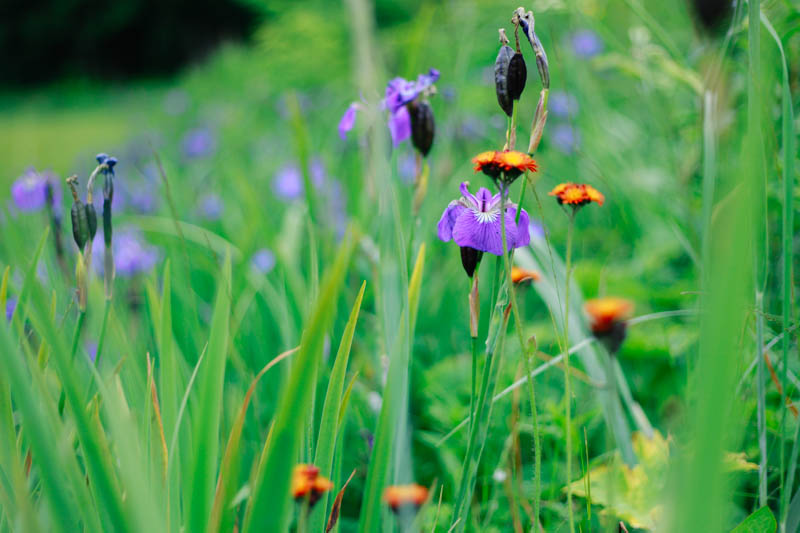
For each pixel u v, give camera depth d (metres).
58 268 1.37
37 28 16.67
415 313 1.24
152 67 16.72
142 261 1.67
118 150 4.11
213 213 2.63
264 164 3.24
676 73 1.64
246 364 1.41
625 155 2.24
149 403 1.17
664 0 2.48
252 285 1.55
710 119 1.34
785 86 1.19
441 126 1.86
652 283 1.77
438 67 2.58
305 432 1.18
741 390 1.26
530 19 1.15
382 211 1.26
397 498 1.13
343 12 5.06
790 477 1.17
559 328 1.36
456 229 1.15
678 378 1.45
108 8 16.11
